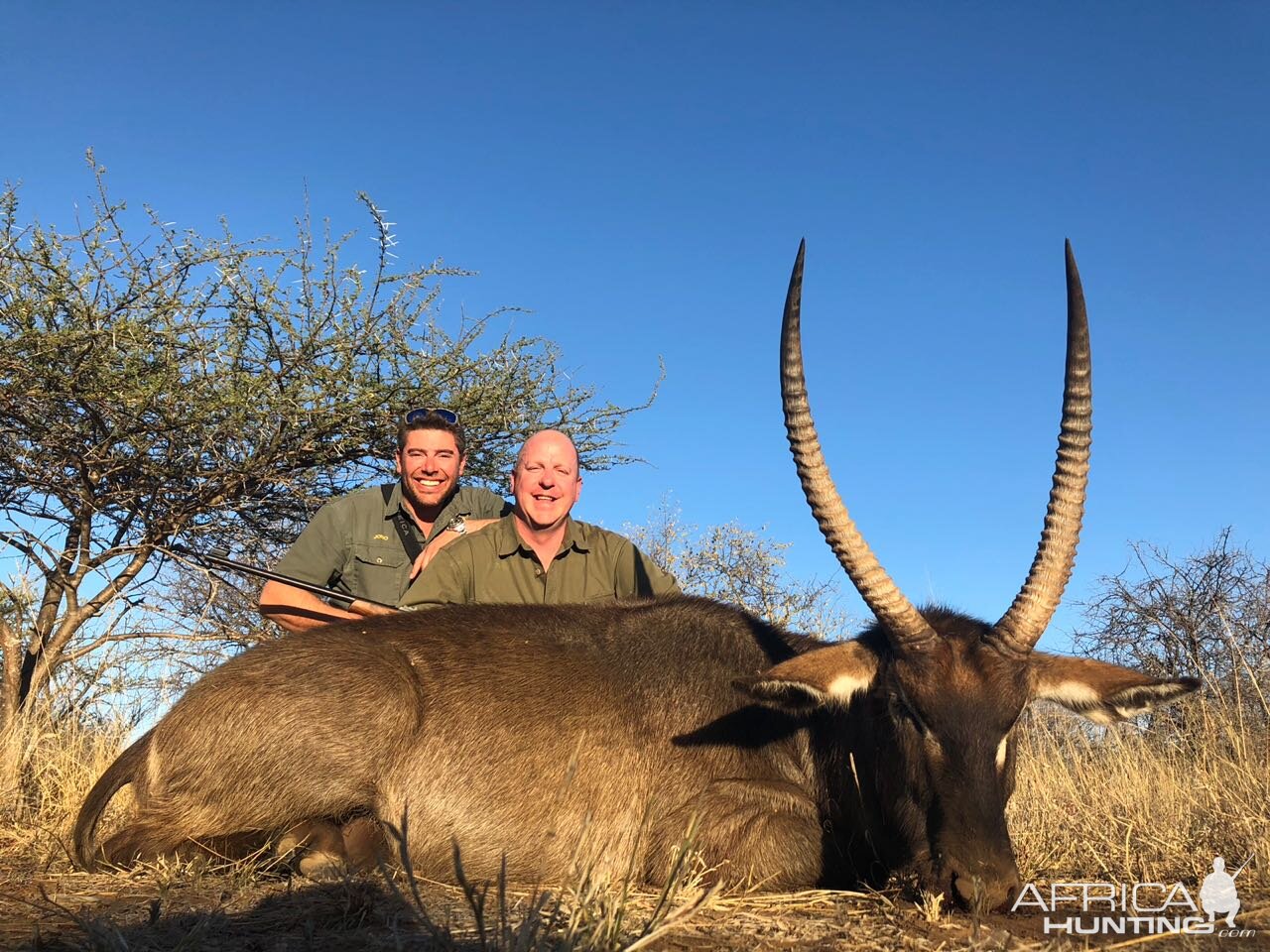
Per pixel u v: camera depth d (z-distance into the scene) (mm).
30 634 3389
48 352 3041
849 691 1688
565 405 3881
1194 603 3330
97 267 3133
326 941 1352
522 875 1831
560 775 1854
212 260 3258
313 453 3557
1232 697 2891
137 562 3449
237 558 3656
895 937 1413
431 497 2818
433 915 1490
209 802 1874
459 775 1854
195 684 1969
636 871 1817
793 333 1718
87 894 1633
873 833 1729
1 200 3055
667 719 1896
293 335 3338
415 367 3469
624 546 2523
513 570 2443
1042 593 1610
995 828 1497
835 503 1673
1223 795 2127
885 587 1622
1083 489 1643
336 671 1900
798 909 1609
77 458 3271
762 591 4715
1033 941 1401
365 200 3311
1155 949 1379
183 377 3293
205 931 1391
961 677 1573
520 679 1923
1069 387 1666
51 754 2547
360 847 1854
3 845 2090
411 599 2357
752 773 1863
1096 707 1635
